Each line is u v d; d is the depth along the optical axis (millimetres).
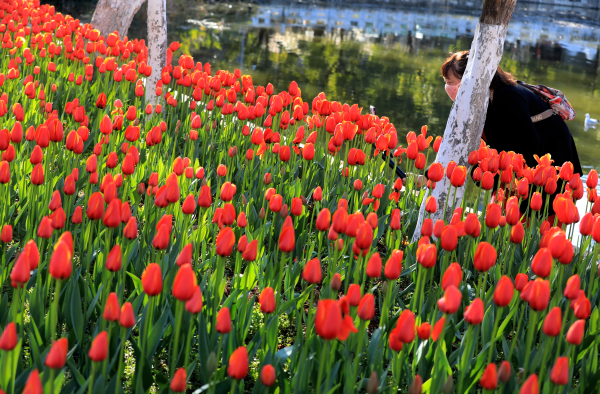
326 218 2785
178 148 5750
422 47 21750
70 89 6570
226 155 5230
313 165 5227
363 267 3328
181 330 2658
